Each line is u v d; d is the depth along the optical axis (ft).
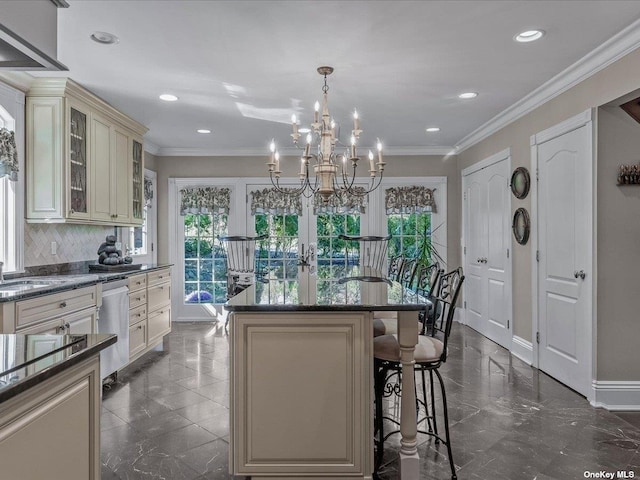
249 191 20.18
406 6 7.55
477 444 8.08
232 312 6.47
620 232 9.81
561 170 11.27
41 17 4.38
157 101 12.78
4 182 10.23
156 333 14.26
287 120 14.89
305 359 6.45
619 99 9.30
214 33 8.49
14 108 10.26
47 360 3.63
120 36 8.58
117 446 8.00
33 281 9.96
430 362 6.93
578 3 7.50
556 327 11.57
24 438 3.28
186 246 20.25
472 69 10.41
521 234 13.52
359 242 20.18
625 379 9.83
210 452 7.79
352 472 6.48
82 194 11.57
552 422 9.02
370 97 12.48
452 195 19.98
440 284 8.93
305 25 8.20
